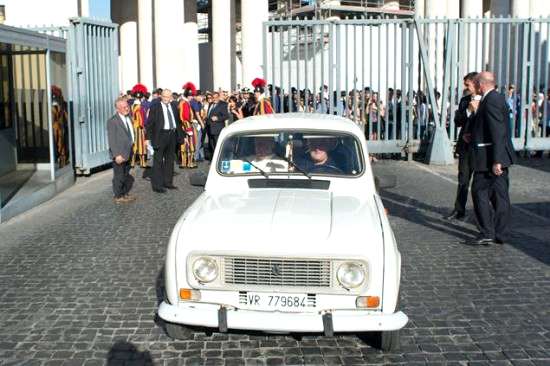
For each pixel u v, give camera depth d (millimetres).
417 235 8406
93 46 14719
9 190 11078
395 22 15531
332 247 4355
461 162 9086
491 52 16281
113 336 5133
